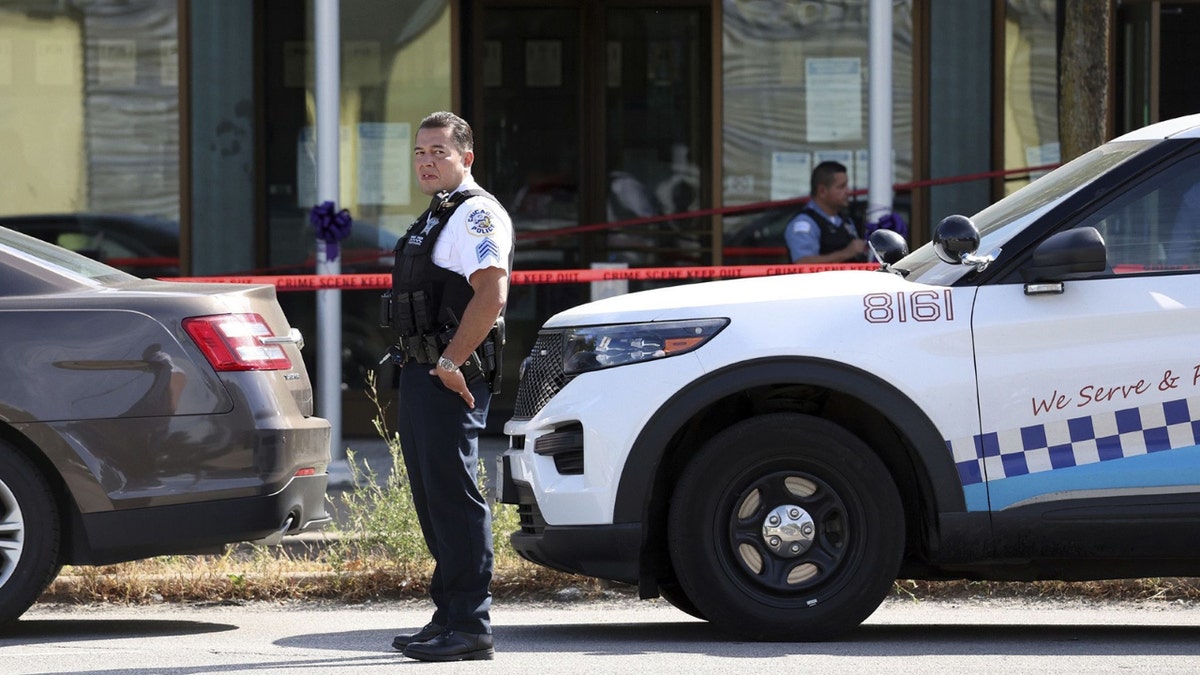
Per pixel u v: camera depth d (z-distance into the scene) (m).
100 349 19.38
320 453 20.72
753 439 18.08
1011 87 38.84
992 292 18.17
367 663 17.58
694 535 18.14
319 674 16.86
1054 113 38.88
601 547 18.17
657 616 22.02
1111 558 18.16
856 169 39.06
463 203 16.77
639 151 40.38
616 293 36.75
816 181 32.91
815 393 18.86
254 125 38.34
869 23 32.59
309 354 38.72
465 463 17.00
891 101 32.69
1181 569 18.47
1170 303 17.91
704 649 18.23
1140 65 38.75
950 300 18.16
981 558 18.11
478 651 17.41
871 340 18.05
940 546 18.06
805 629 18.23
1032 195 19.48
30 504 19.31
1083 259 17.58
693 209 40.34
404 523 24.12
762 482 18.19
